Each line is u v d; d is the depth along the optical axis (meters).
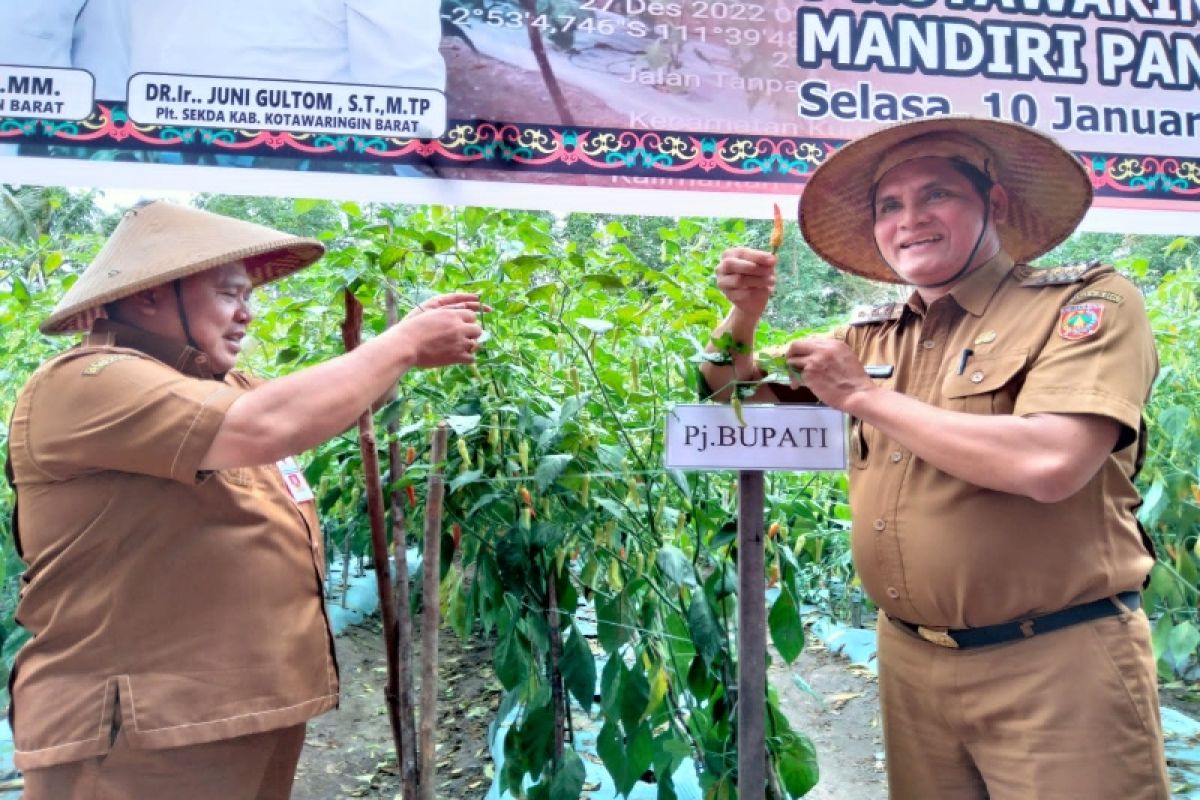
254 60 1.84
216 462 1.16
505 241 1.81
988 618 1.37
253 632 1.32
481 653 3.71
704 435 1.36
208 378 1.38
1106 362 1.25
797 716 3.08
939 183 1.42
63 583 1.27
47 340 2.68
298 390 1.18
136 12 1.80
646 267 1.58
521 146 1.93
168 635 1.26
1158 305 3.03
